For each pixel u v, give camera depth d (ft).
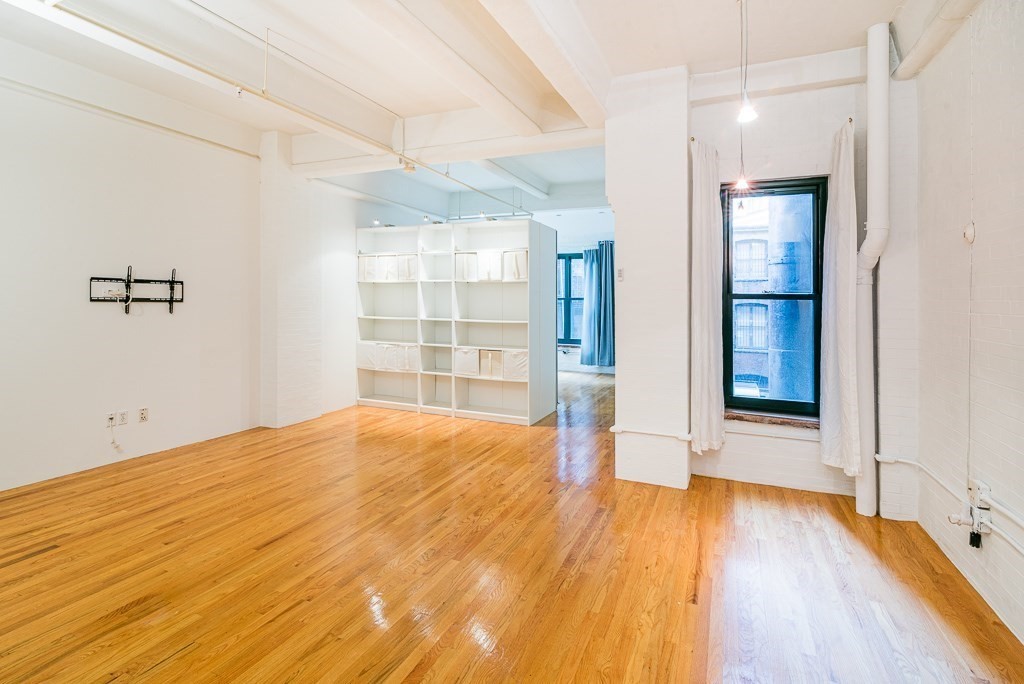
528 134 15.10
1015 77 7.13
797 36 10.99
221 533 10.28
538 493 12.63
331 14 11.02
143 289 15.16
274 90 13.00
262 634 7.13
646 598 8.04
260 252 18.90
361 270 23.06
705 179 12.62
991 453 7.82
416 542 9.95
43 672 6.33
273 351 18.88
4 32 11.76
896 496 10.96
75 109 13.46
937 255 9.74
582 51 10.74
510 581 8.54
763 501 12.05
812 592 8.19
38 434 12.94
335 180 20.97
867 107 10.69
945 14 8.39
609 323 35.70
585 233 35.76
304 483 13.20
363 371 23.80
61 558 9.21
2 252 12.21
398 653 6.73
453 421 20.51
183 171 16.16
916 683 6.21
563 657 6.68
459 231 21.58
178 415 16.33
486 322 21.50
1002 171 7.49
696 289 12.65
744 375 13.85
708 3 9.78
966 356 8.64
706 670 6.44
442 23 9.71
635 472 13.51
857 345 11.09
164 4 10.68
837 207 11.51
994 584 7.61
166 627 7.26
